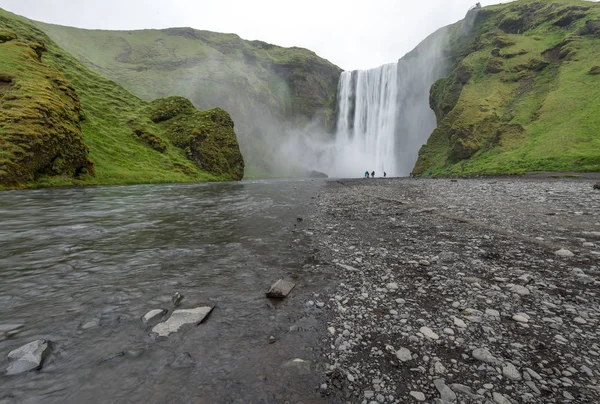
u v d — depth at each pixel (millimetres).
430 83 100562
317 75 161750
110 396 2600
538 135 48844
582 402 2652
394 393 2770
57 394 2604
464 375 3039
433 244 8289
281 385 2828
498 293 5055
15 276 5574
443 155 66750
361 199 20172
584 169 35062
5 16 69562
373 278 5844
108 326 3789
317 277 5883
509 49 72625
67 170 32812
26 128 28250
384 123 117375
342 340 3664
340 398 2693
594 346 3529
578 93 51125
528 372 3070
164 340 3512
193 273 5965
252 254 7406
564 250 7094
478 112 61906
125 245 8039
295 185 42062
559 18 75000
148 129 64188
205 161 68250
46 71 40719
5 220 11586
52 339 3438
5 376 2793
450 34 99875
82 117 51375
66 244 8023
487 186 25969
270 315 4273
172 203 18297
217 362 3143
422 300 4859
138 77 119750
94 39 140375
